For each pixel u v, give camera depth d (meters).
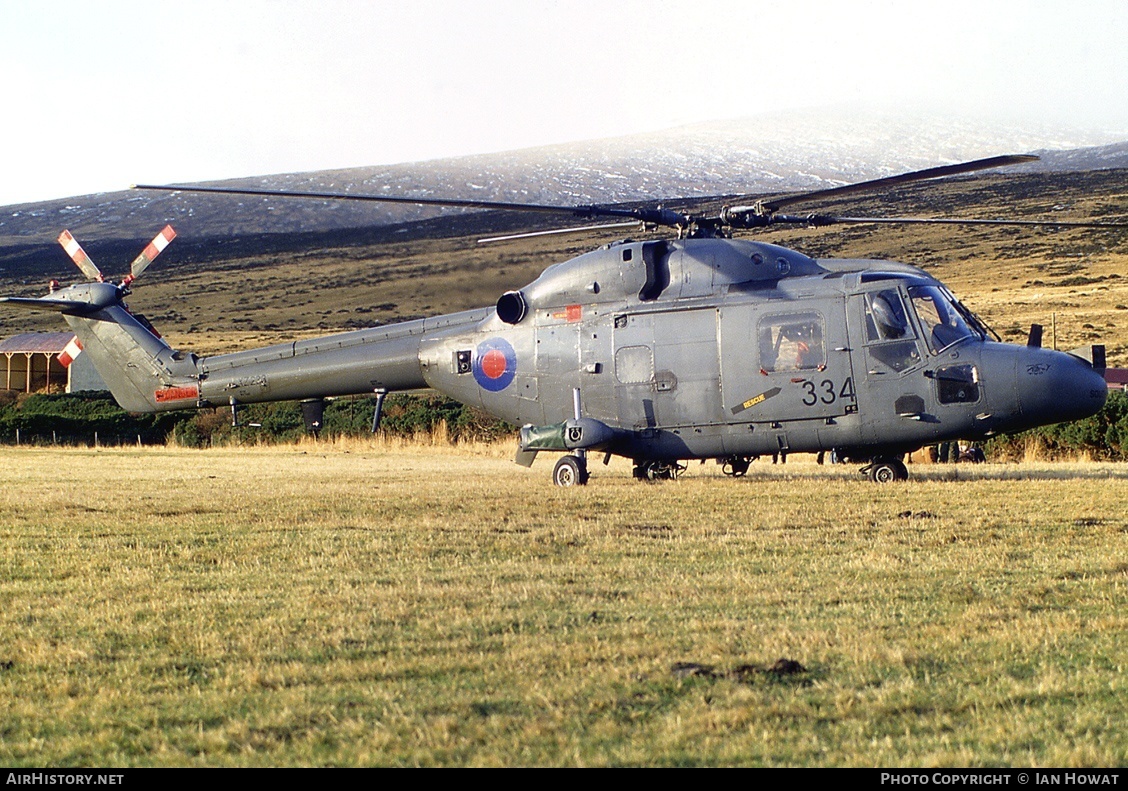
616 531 13.15
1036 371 17.91
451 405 44.69
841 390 18.48
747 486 18.38
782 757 5.69
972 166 14.72
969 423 18.09
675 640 7.91
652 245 19.80
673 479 20.58
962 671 7.12
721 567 10.76
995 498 15.76
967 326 18.80
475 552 11.88
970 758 5.60
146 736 6.20
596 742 5.94
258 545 12.59
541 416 20.73
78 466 29.17
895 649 7.51
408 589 9.84
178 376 24.38
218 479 23.39
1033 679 6.90
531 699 6.66
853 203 120.06
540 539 12.63
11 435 45.12
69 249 25.56
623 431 19.86
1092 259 90.12
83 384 69.38
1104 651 7.47
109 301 24.92
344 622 8.66
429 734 6.05
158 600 9.66
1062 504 14.95
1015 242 99.44
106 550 12.45
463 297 61.44
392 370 22.41
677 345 19.36
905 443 18.53
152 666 7.60
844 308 18.53
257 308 89.25
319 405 23.56
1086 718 6.13
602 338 19.95
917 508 14.84
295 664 7.46
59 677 7.36
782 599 9.24
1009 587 9.55
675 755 5.73
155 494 19.23
